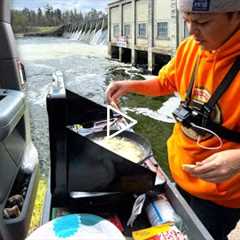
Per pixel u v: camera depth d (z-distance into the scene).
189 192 1.31
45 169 2.56
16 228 1.73
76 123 1.28
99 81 9.72
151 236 0.91
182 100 1.32
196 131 1.22
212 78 1.17
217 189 1.25
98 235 0.86
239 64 1.12
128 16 20.91
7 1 2.20
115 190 1.02
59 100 0.91
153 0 16.92
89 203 1.03
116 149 1.10
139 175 1.01
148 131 5.59
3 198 1.73
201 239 0.89
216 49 1.14
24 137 2.26
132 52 20.11
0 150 1.78
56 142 0.95
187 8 1.02
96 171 0.99
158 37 16.86
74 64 14.43
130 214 1.03
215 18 1.03
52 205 1.03
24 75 2.43
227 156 0.97
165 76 1.46
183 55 1.34
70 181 1.00
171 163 1.40
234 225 1.39
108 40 24.33
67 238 0.85
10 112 1.67
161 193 1.10
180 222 0.96
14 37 2.30
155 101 7.24
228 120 1.15
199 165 0.97
